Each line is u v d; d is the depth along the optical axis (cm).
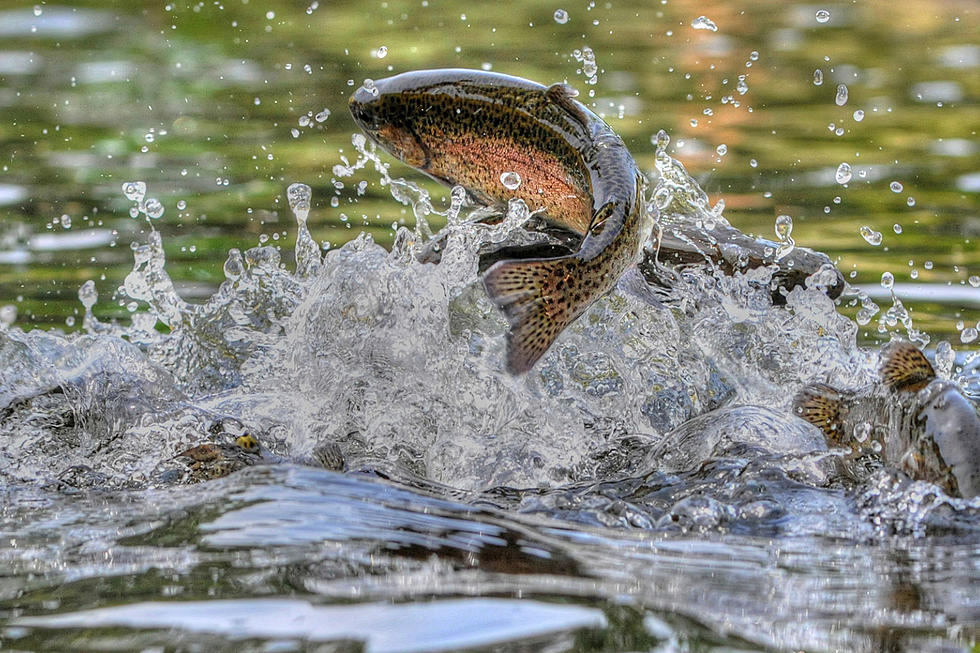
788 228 1017
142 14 3388
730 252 1012
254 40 3027
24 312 1216
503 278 764
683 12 3434
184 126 2180
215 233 1515
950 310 1239
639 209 838
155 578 572
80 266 1377
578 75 2566
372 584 561
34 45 2952
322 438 878
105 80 2573
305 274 1085
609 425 915
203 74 2648
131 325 1180
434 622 515
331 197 1708
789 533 681
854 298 1277
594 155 866
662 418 930
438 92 935
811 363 962
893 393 774
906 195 1731
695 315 999
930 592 582
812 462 783
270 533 630
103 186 1742
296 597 543
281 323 1052
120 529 657
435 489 790
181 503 701
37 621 526
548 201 913
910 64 2806
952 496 696
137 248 1107
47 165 1867
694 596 566
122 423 869
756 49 2975
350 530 636
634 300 995
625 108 2330
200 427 861
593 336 988
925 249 1456
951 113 2325
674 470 813
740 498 734
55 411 889
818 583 595
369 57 2789
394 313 955
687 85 2556
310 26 3216
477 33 3070
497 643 495
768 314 996
